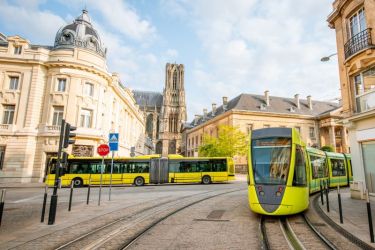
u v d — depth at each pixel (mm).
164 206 12359
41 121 29672
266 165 9641
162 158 27328
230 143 41688
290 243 6477
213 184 27156
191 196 16219
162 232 7480
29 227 8203
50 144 28875
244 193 17703
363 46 13227
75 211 11133
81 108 30391
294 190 9070
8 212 10945
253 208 9219
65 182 25047
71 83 30125
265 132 10484
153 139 92375
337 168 21719
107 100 34562
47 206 12656
